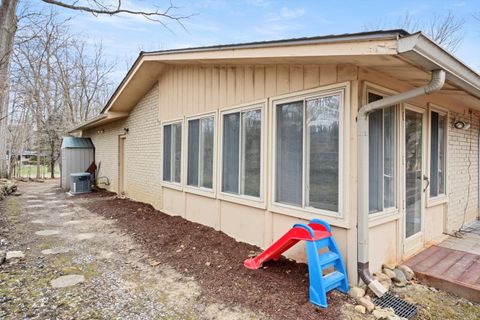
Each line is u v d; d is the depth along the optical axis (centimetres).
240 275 340
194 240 469
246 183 446
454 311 275
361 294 282
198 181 565
